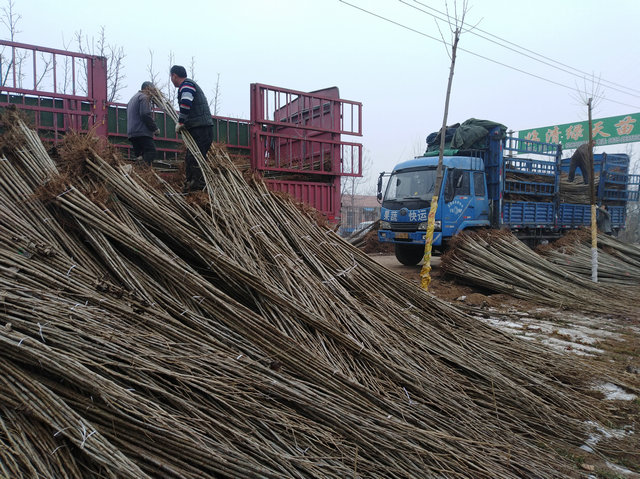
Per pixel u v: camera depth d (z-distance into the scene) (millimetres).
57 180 3674
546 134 25297
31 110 5820
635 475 3242
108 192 3809
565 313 7957
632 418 4098
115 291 3125
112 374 2490
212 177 4734
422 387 3623
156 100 5840
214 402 2695
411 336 4246
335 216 8094
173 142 7164
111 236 3502
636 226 27188
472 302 8477
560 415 3871
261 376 2936
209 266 3721
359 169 8430
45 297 2789
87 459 2262
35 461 2102
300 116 7676
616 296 8961
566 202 14656
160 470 2281
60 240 3508
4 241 3148
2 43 5617
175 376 2645
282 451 2582
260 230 4301
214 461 2346
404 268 12531
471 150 12133
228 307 3344
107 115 6566
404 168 12188
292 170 7480
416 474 2801
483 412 3680
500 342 4910
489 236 10109
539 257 9734
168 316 3127
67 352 2479
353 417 2924
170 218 3795
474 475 2922
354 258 4918
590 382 4809
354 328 3852
